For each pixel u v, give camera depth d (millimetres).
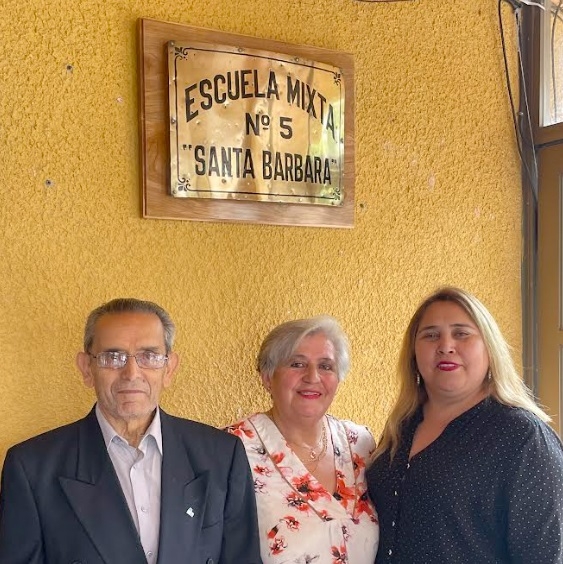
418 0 2018
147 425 1338
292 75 1782
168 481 1287
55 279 1528
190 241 1686
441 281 2080
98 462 1266
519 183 2221
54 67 1518
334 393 1625
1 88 1462
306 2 1838
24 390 1501
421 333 1545
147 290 1634
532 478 1337
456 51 2090
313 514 1517
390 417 1631
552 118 2168
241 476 1394
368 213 1952
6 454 1357
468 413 1468
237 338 1756
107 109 1579
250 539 1385
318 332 1608
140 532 1257
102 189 1577
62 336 1538
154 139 1609
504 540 1365
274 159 1757
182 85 1628
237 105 1701
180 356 1675
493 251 2174
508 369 1499
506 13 2180
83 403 1563
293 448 1621
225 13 1722
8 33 1467
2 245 1473
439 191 2070
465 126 2113
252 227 1771
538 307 2203
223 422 1743
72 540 1198
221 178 1684
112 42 1582
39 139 1506
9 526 1219
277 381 1607
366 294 1956
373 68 1947
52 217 1523
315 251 1870
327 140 1848
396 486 1520
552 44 2162
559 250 2119
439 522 1407
